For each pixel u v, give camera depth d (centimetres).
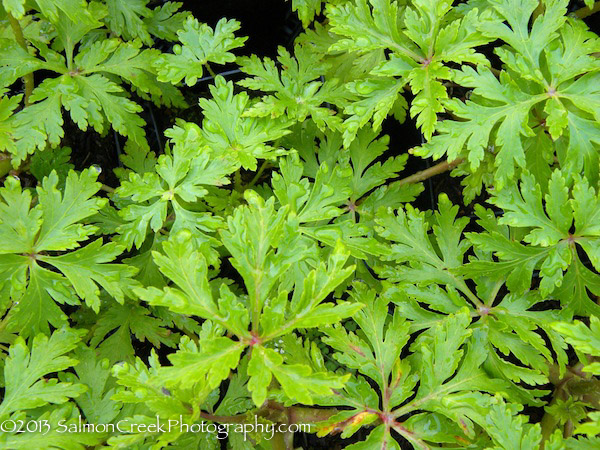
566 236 35
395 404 35
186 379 30
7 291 35
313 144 42
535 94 36
